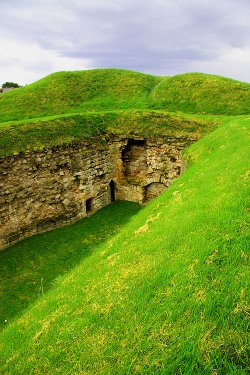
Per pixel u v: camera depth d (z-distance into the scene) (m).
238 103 30.30
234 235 7.27
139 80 37.59
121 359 5.25
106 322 6.39
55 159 22.53
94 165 25.38
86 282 9.23
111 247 11.46
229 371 4.33
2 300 14.64
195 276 6.37
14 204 20.47
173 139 25.38
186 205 11.00
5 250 19.72
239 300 5.38
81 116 26.50
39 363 6.25
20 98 32.28
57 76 36.81
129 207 26.61
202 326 5.10
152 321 5.75
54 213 22.88
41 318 8.38
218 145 18.91
